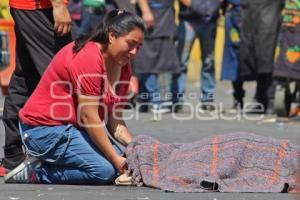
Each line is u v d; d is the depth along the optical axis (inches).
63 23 607.8
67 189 583.8
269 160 579.2
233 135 590.9
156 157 589.0
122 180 587.5
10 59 1078.4
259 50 1088.2
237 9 1099.3
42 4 611.8
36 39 614.5
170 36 1080.8
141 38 585.3
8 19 1143.0
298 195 464.8
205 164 577.3
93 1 1046.4
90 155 589.3
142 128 943.7
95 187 589.3
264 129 948.6
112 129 614.9
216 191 564.7
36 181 607.2
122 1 1057.5
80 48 585.3
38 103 594.9
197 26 1110.4
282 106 1116.5
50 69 593.3
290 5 1003.9
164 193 561.0
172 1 1083.3
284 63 1010.7
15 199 549.3
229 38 1112.2
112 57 585.9
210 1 1103.0
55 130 590.9
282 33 1011.9
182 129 938.7
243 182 569.0
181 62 1113.4
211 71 1125.7
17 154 627.8
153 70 1077.8
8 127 626.8
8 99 628.4
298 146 583.8
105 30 582.9
